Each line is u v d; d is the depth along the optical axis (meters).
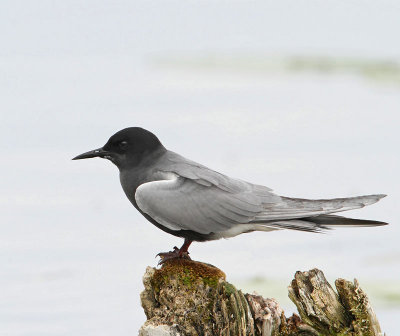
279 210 8.20
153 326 6.88
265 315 6.64
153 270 7.16
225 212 8.19
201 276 7.04
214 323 6.86
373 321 6.55
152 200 8.22
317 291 6.66
